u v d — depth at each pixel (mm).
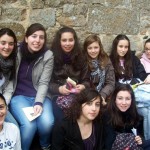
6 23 2785
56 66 2557
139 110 2525
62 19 2855
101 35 2938
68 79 2465
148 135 2500
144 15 2996
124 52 2832
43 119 2240
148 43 2914
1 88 2338
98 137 2145
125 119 2322
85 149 2113
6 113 2033
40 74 2428
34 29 2344
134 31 2994
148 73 2885
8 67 2297
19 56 2395
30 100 2391
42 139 2289
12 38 2266
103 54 2729
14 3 2777
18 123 2260
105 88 2654
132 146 2152
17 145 2027
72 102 2162
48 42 2848
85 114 2078
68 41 2525
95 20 2902
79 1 2852
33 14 2814
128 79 2836
